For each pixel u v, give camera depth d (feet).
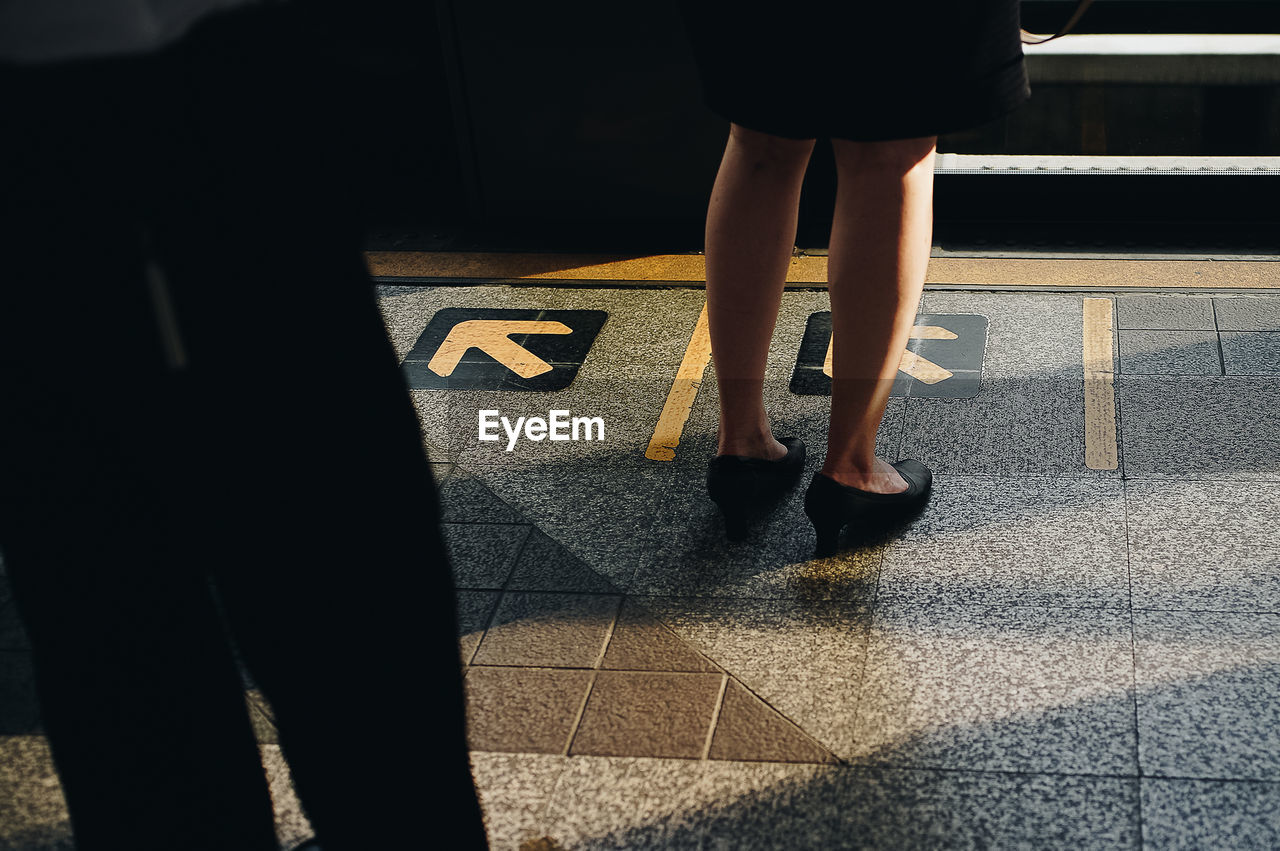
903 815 5.56
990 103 5.86
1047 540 6.76
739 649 6.29
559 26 9.22
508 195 9.91
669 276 9.33
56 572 4.41
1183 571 6.52
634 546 6.92
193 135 4.03
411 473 4.51
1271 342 8.14
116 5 3.82
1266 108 9.85
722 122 9.37
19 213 3.91
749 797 5.65
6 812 5.72
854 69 5.79
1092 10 9.74
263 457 4.38
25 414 4.19
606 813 5.63
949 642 6.26
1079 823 5.49
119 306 4.13
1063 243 9.50
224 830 4.75
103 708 4.56
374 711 4.66
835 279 6.23
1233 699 5.90
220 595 4.61
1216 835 5.41
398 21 9.70
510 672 6.23
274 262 4.26
